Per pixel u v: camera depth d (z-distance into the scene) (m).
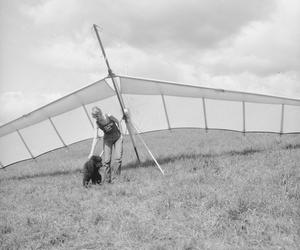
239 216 4.50
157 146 12.35
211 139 12.66
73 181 7.67
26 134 9.73
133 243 4.00
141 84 8.50
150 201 5.48
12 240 4.31
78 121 9.89
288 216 4.40
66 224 4.77
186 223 4.47
